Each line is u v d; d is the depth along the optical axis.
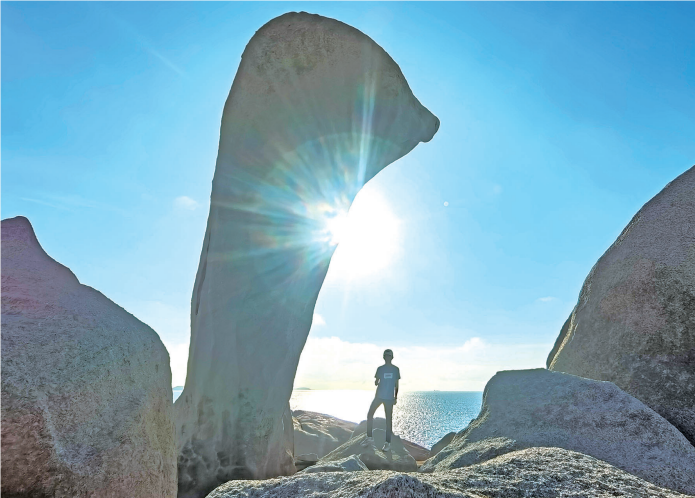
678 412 4.39
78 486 1.79
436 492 1.93
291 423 5.65
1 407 1.73
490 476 2.40
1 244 2.59
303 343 5.36
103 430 1.99
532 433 3.79
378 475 2.26
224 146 5.31
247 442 4.54
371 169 6.05
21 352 1.93
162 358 2.63
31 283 2.38
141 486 2.03
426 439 39.59
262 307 4.91
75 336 2.15
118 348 2.28
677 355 4.68
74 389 1.95
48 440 1.78
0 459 1.68
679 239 5.16
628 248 5.55
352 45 5.61
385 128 5.93
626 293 5.26
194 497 4.19
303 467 5.85
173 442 2.55
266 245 5.09
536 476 2.36
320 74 5.50
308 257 5.39
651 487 2.29
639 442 3.49
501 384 4.72
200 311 4.92
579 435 3.65
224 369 4.67
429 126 6.35
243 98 5.37
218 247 4.97
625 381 4.85
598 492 2.19
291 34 5.51
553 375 4.54
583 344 5.50
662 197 5.70
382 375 6.59
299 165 5.39
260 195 5.17
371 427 6.47
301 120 5.40
